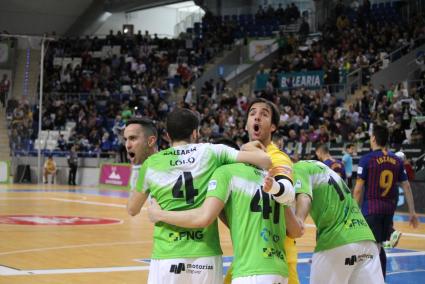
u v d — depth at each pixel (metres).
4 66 39.97
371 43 32.16
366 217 8.05
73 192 27.61
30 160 34.41
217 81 37.16
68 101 37.62
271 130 4.77
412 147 22.11
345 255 5.12
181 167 4.46
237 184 4.32
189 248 4.34
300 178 4.89
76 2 41.91
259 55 37.78
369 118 26.00
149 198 4.67
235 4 42.53
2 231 13.66
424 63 28.66
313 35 36.69
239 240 4.26
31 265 9.38
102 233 13.73
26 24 41.97
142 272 8.95
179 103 34.16
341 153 23.80
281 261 4.28
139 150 4.93
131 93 37.25
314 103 28.36
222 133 28.80
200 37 42.53
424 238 13.96
